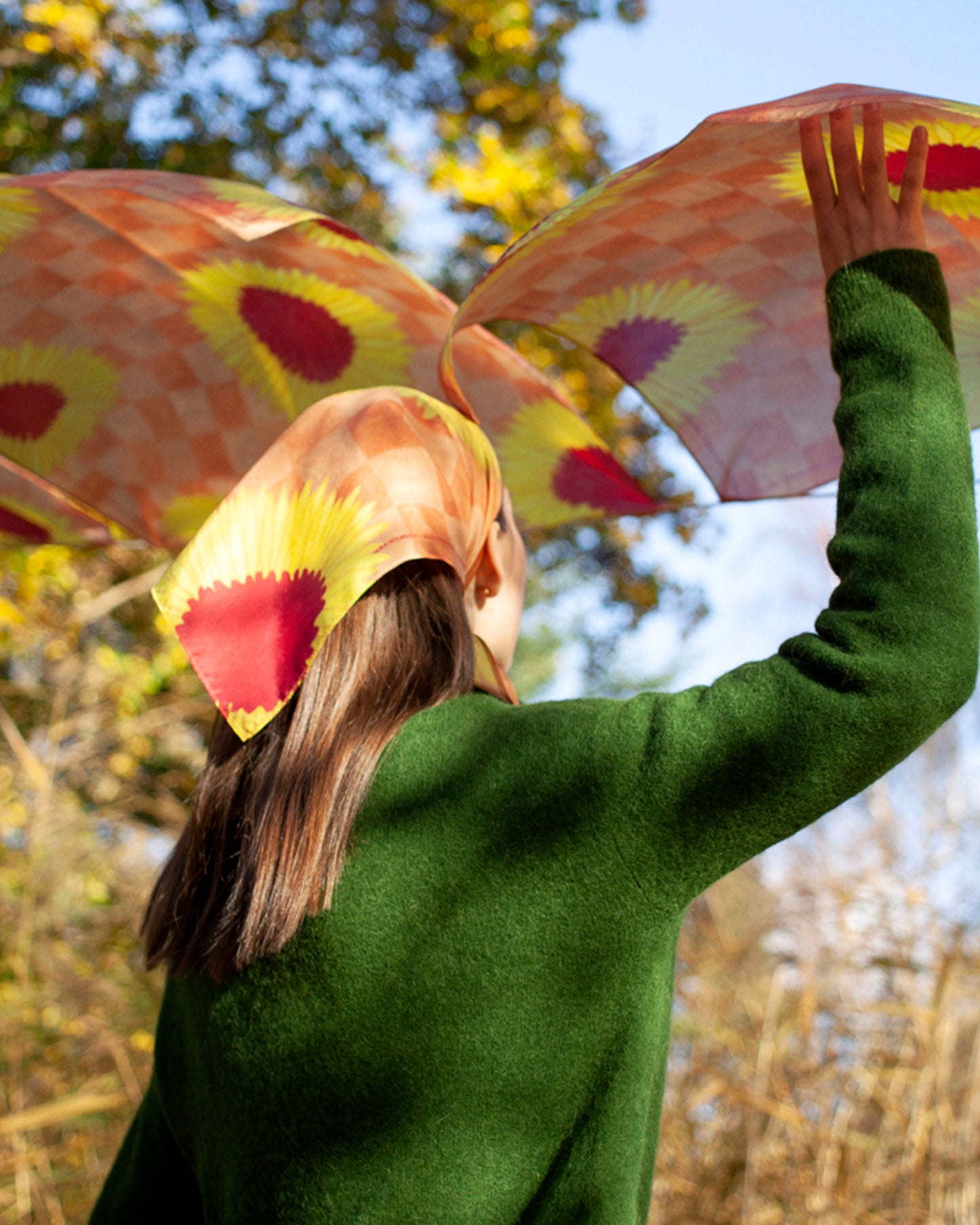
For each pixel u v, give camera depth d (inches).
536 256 48.1
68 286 54.3
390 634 38.3
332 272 52.7
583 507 59.8
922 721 31.4
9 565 167.9
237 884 36.3
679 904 32.2
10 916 148.4
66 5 184.9
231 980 35.9
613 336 54.2
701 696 33.0
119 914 159.8
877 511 33.4
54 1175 122.9
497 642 45.3
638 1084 32.4
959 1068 117.8
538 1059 32.0
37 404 57.8
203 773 40.7
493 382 58.3
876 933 122.0
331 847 34.6
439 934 32.8
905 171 37.8
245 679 36.1
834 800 31.5
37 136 202.5
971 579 32.7
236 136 220.1
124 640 222.1
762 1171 115.1
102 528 64.0
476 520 42.0
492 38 215.9
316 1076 33.4
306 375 57.7
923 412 34.7
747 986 133.7
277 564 38.1
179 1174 43.1
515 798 33.2
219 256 52.2
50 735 168.1
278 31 216.8
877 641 31.6
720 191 45.4
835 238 38.3
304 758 36.2
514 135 224.4
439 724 36.3
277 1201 33.5
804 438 55.0
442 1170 31.9
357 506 37.7
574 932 32.1
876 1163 111.6
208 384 57.8
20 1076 127.3
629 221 47.3
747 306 52.2
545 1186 32.3
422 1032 32.4
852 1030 118.7
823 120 40.2
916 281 36.8
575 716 33.9
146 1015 144.4
